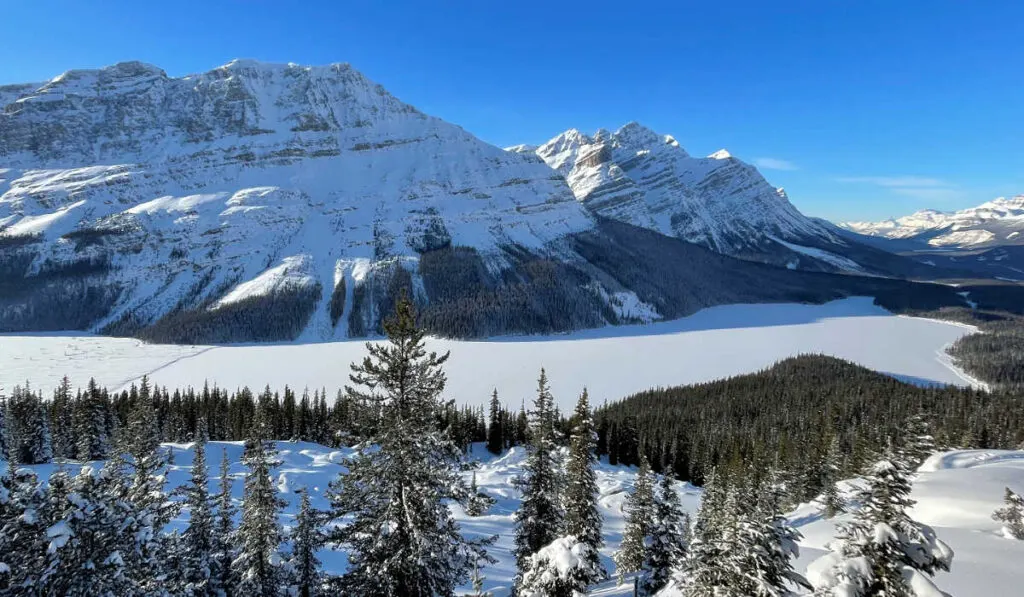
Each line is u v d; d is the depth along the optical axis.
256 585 25.33
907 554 12.23
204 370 175.88
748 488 18.56
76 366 177.25
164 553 23.97
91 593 15.85
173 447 76.94
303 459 76.69
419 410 18.12
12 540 15.34
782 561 16.39
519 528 34.25
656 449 102.50
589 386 168.75
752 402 133.25
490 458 105.88
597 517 32.59
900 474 12.80
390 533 17.62
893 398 124.50
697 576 18.28
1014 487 48.44
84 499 16.39
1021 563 26.77
